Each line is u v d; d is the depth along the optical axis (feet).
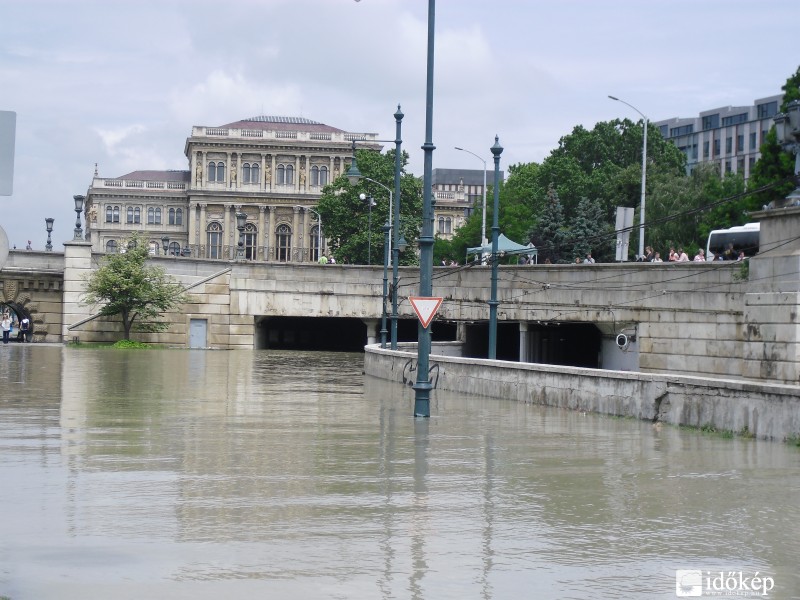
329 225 384.88
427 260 79.46
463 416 79.00
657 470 51.80
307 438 63.87
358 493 44.52
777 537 36.83
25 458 53.06
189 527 37.19
